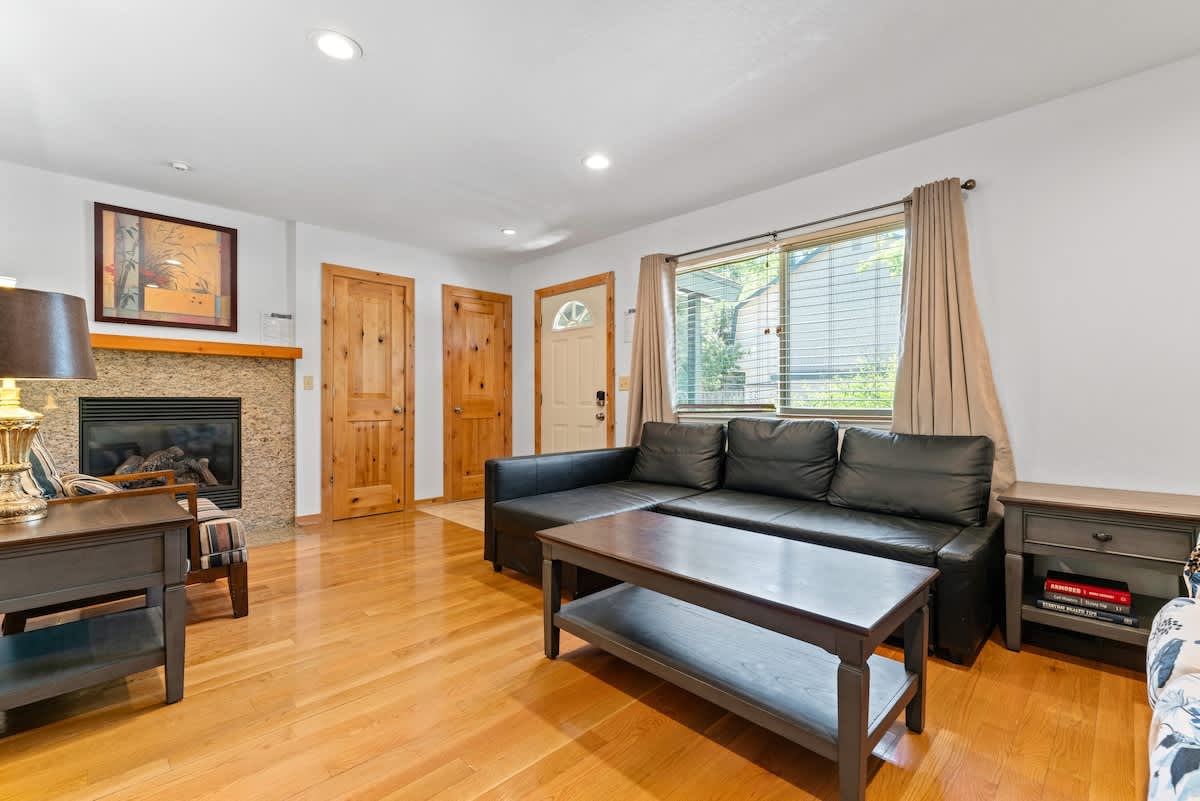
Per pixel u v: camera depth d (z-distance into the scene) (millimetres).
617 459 3541
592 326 4516
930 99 2316
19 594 1450
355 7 1745
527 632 2191
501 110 2398
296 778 1335
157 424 3459
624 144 2721
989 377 2445
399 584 2742
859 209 2904
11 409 1646
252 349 3674
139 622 1855
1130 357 2176
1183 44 1960
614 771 1372
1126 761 1393
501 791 1295
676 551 1754
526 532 2678
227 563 2295
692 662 1596
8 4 1704
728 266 3561
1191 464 2057
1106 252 2219
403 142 2699
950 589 1882
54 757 1408
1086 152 2258
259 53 1986
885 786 1307
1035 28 1864
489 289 5129
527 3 1729
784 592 1387
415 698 1697
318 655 1980
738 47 1964
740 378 3494
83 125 2529
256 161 2924
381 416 4402
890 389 2840
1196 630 1180
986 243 2500
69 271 3150
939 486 2299
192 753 1428
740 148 2766
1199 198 2037
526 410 5145
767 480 2904
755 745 1481
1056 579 2010
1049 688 1753
